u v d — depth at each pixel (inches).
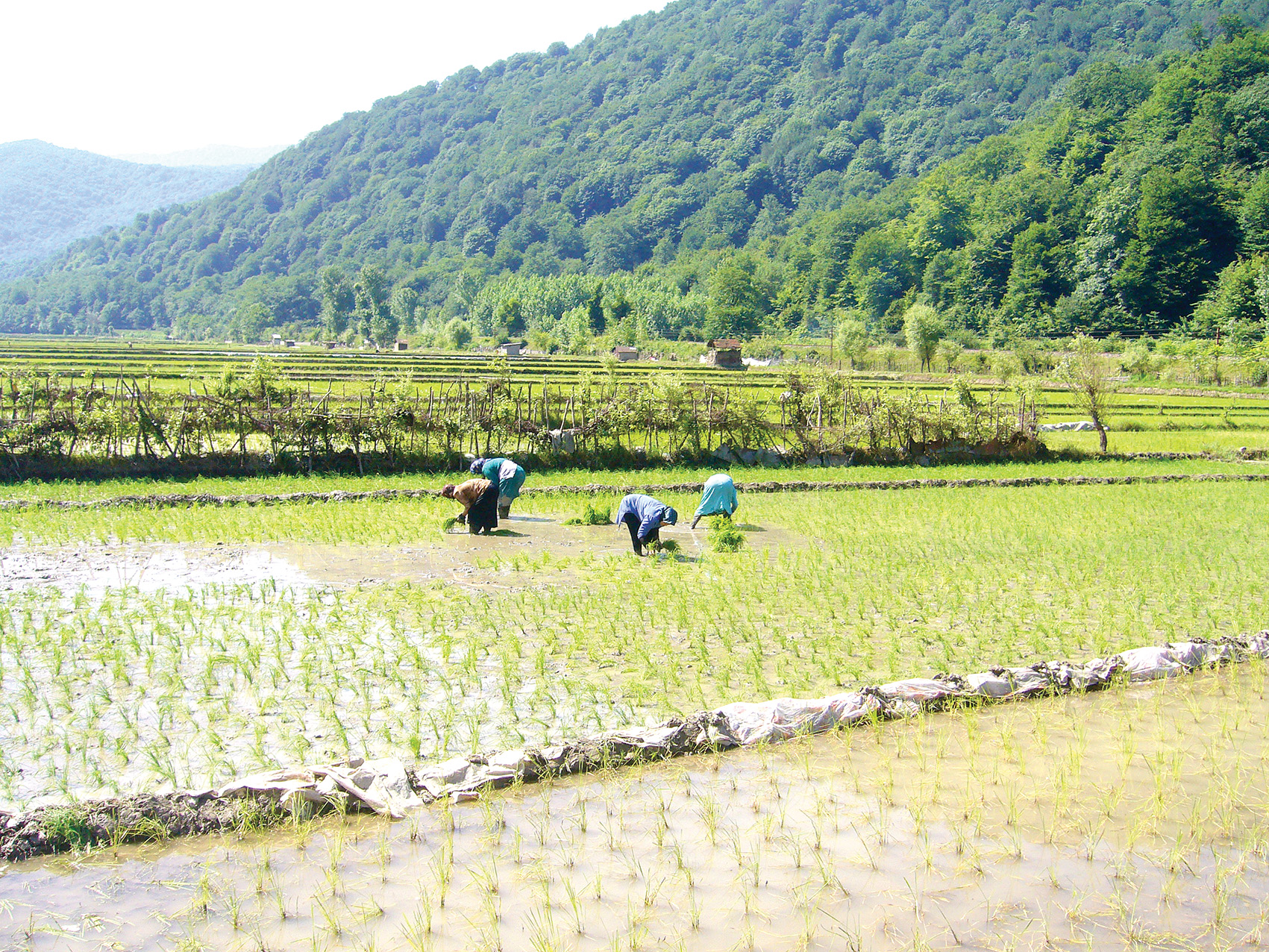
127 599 553.3
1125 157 5398.6
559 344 5329.7
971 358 3577.8
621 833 310.7
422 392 1692.9
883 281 5994.1
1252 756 368.5
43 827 298.0
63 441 1040.2
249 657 446.0
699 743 369.4
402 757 353.4
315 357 3870.6
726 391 1309.1
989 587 605.9
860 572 645.3
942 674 428.1
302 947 253.1
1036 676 432.1
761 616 536.7
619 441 1208.8
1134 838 305.3
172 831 306.2
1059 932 261.3
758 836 310.0
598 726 381.4
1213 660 463.2
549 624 514.0
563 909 270.2
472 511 767.1
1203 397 2512.3
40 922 261.6
